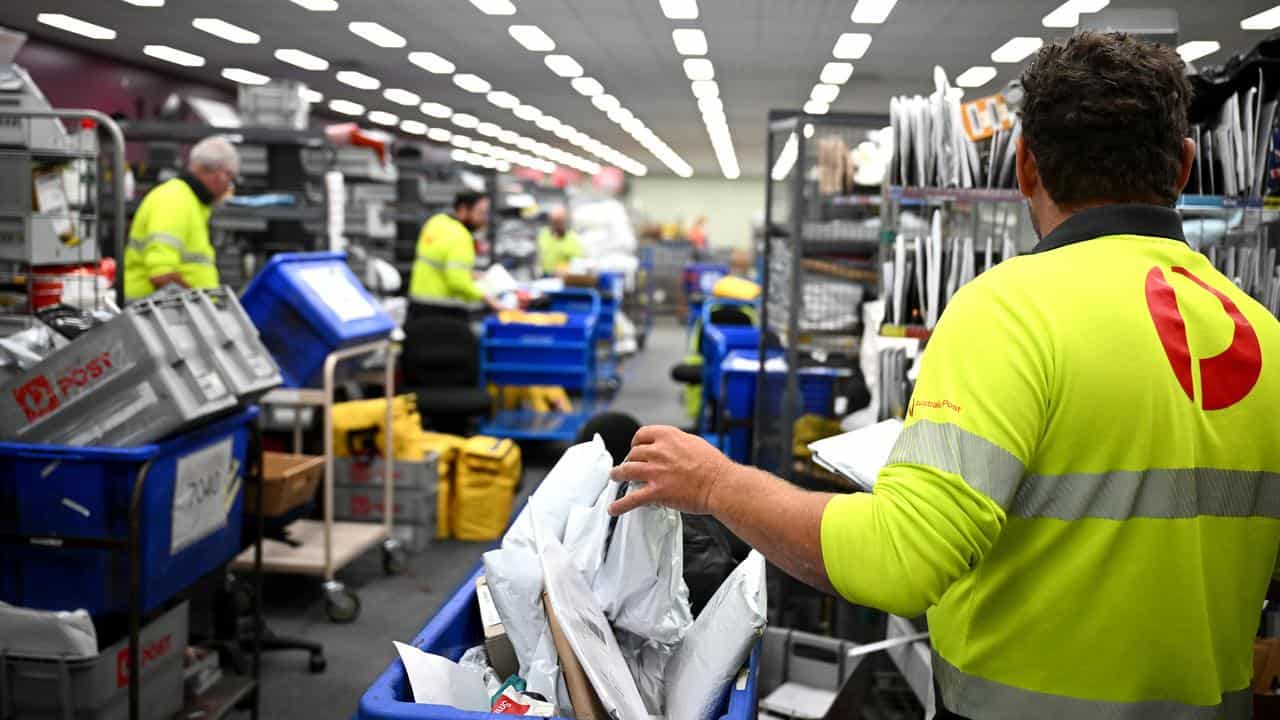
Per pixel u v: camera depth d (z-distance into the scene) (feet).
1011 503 3.22
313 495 13.09
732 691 4.80
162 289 15.24
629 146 60.18
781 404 15.48
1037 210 3.61
